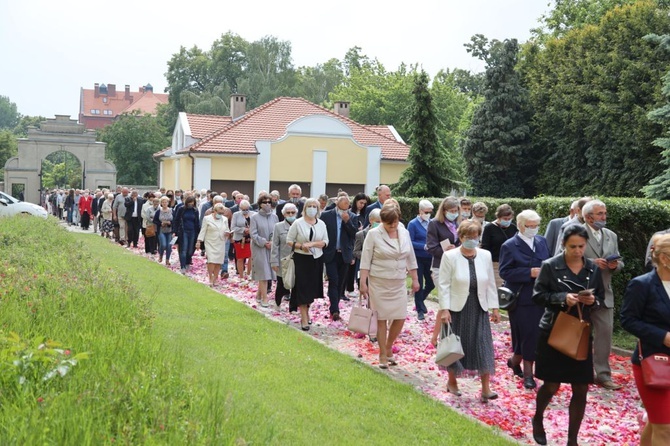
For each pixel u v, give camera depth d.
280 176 43.06
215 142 42.16
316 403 7.01
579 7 51.81
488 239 11.11
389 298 9.59
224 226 17.30
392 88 69.50
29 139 61.31
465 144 46.31
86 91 162.62
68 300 7.95
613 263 8.80
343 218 14.78
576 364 6.64
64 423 4.02
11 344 5.35
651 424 5.91
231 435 4.39
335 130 43.91
